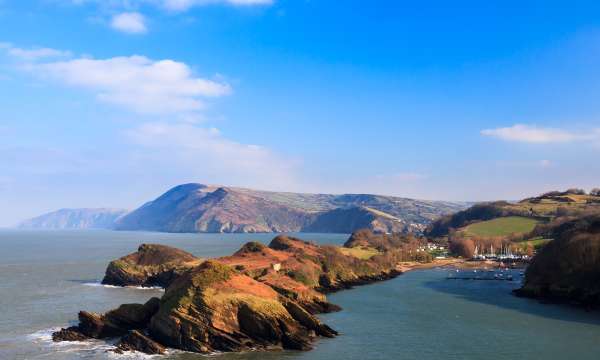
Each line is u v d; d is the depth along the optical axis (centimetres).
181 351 7156
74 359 6662
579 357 6969
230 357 6875
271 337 7438
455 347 7425
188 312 7462
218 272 8125
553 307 10944
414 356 6962
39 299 11138
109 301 10944
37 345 7306
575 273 12125
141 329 8006
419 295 12638
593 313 10231
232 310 7562
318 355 6981
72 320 8906
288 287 10400
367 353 7088
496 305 11150
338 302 11344
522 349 7344
